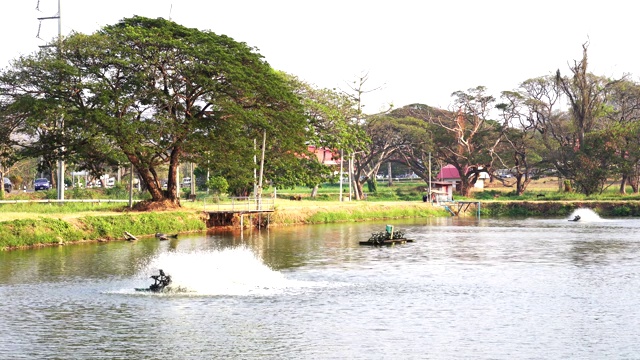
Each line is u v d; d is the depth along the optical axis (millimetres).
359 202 102562
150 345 24766
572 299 32875
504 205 107562
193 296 33031
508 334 26297
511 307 31047
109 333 26312
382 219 93500
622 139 117688
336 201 103938
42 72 59750
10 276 38531
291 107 72062
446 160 131625
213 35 66812
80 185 116375
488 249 54375
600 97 129625
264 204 79062
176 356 23547
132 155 63812
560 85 127438
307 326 27359
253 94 66688
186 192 104938
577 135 127812
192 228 67000
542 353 23891
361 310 30188
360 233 68562
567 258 48500
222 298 32531
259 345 24750
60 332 26469
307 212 84562
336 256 49156
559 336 26016
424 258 48344
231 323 27766
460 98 131000
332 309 30359
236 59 66625
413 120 128000
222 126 64188
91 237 56219
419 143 123938
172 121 61812
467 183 129500
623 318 28922
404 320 28438
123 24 64500
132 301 31797
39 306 30766
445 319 28625
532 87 130750
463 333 26391
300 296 33281
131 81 60906
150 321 28047
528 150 130250
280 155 80500
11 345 24797
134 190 93188
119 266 42188
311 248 54125
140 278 38031
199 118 65688
